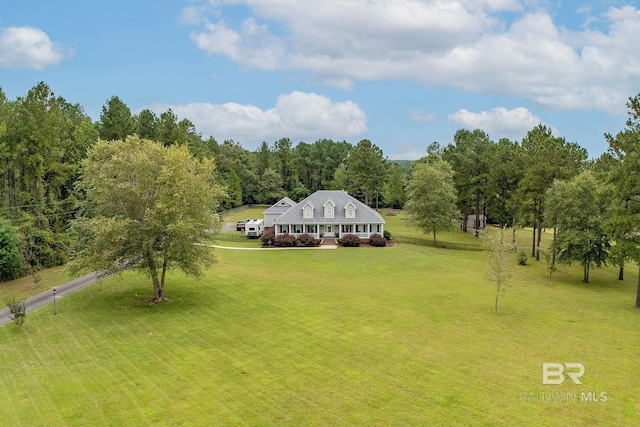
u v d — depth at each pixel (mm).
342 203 66750
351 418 17688
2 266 44594
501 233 34219
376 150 109688
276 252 57125
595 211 45969
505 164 68188
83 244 33438
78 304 33844
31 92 53031
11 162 52688
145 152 34281
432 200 65812
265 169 129750
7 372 22062
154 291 35688
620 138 36344
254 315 31172
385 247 61625
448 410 18312
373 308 33188
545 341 26875
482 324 30000
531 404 18859
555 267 52688
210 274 44000
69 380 21109
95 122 68062
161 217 32312
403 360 23484
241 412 18188
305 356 23938
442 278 44938
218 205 37500
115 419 17688
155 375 21625
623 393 19969
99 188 32531
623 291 43625
